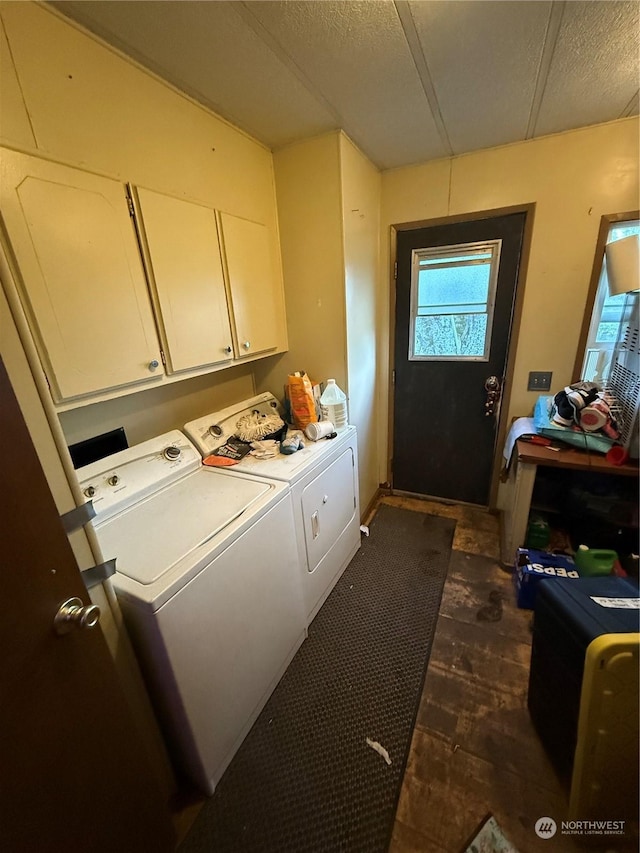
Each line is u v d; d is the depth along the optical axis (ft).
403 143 6.33
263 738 4.38
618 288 5.14
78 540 2.93
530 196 6.63
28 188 3.18
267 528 4.51
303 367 7.32
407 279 7.99
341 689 4.89
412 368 8.60
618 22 3.60
